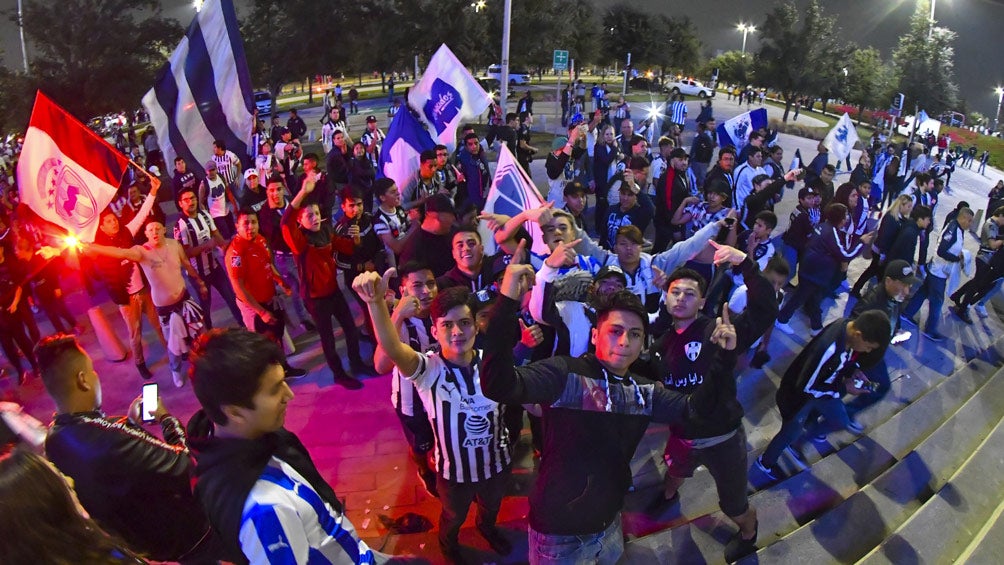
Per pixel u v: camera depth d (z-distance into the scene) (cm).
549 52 3762
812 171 1212
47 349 272
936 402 597
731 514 381
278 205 712
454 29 3114
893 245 776
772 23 3169
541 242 540
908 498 464
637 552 399
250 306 580
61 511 156
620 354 269
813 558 405
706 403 272
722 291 602
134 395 615
